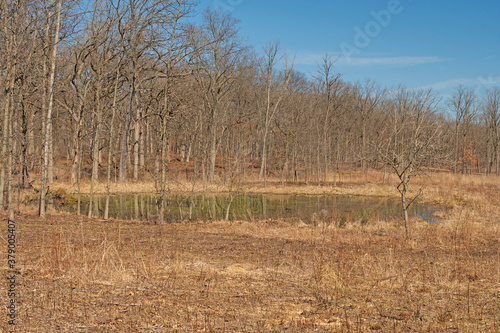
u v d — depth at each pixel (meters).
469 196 28.89
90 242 11.86
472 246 13.16
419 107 14.41
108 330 5.29
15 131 19.56
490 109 62.97
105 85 31.27
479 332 5.48
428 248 12.68
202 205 28.09
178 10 18.55
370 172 52.94
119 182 36.81
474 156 58.66
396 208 27.17
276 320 5.89
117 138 42.47
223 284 7.83
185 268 8.95
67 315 5.73
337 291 7.50
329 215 23.78
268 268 9.34
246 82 48.50
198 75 37.28
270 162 54.94
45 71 17.95
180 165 48.16
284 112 47.12
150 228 16.86
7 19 14.48
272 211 25.94
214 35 35.97
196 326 5.53
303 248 12.62
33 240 11.80
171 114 28.67
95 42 25.08
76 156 34.72
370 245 13.22
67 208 25.33
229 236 15.27
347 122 58.44
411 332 5.50
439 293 7.40
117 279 7.80
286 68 41.72
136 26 23.78
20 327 5.19
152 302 6.52
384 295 7.30
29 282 7.25
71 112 30.30
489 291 7.51
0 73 14.95
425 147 14.06
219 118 40.38
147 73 35.00
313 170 51.69
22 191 25.70
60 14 17.86
